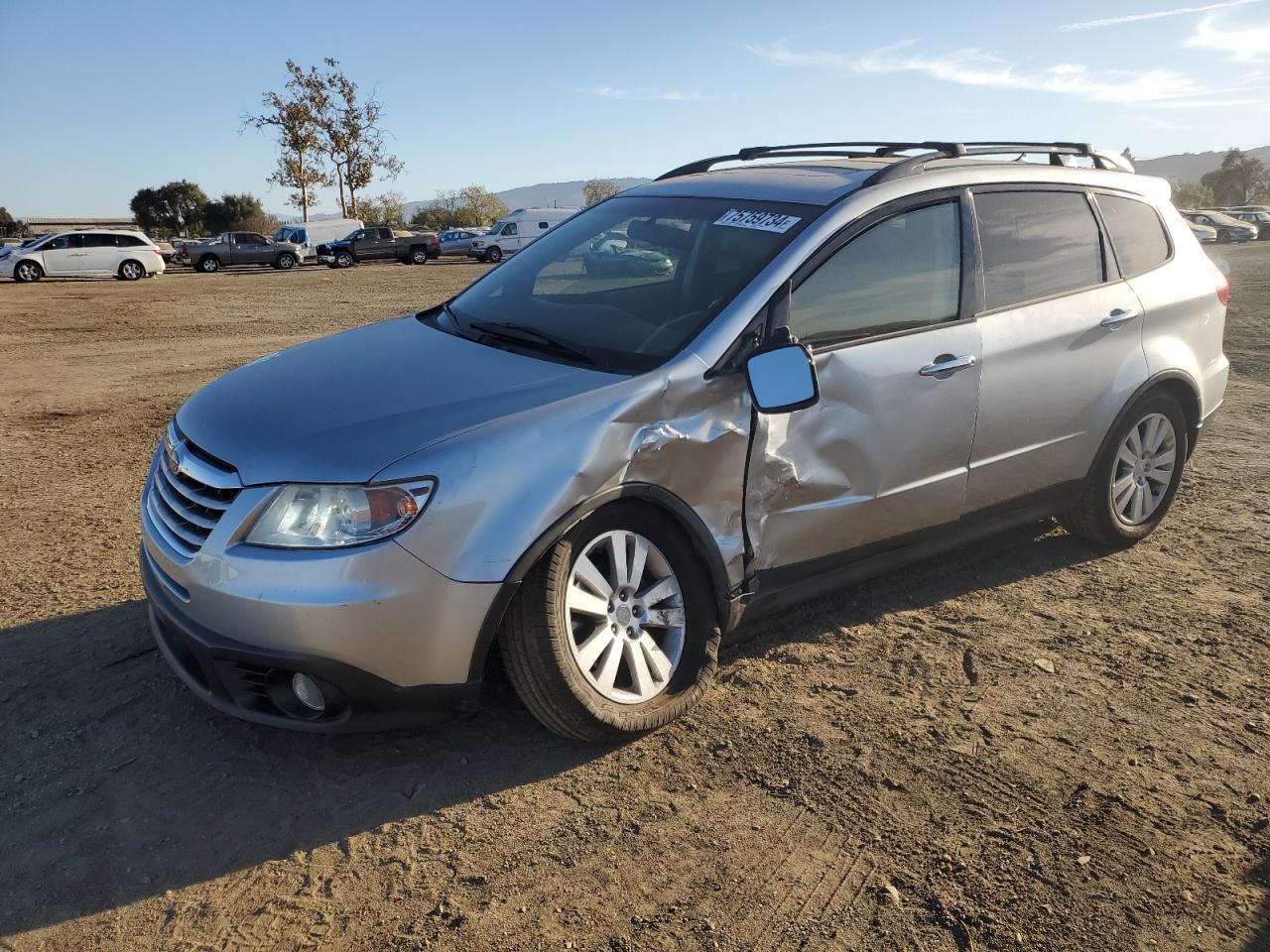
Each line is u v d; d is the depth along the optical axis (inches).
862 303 142.9
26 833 109.9
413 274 1255.5
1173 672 149.3
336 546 107.0
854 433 141.2
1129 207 187.0
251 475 111.1
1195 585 180.2
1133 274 182.9
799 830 112.8
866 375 141.3
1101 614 168.2
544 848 109.2
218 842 109.4
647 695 128.4
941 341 150.3
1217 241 1795.0
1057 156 183.5
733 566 133.6
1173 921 100.3
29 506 220.2
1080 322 169.8
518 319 147.1
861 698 140.5
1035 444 167.5
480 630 113.0
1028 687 144.5
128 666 145.2
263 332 575.2
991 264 159.8
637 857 108.1
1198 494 232.1
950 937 97.8
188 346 510.0
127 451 273.6
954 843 111.2
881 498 147.4
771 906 101.4
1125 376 177.9
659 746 128.3
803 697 140.3
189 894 101.7
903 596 174.2
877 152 176.6
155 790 117.8
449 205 3203.7
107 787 118.1
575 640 124.4
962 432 154.8
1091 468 180.7
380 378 129.6
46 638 153.4
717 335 129.1
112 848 108.0
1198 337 193.5
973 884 105.0
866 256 143.9
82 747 125.9
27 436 291.9
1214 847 111.3
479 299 160.2
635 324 136.6
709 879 105.1
